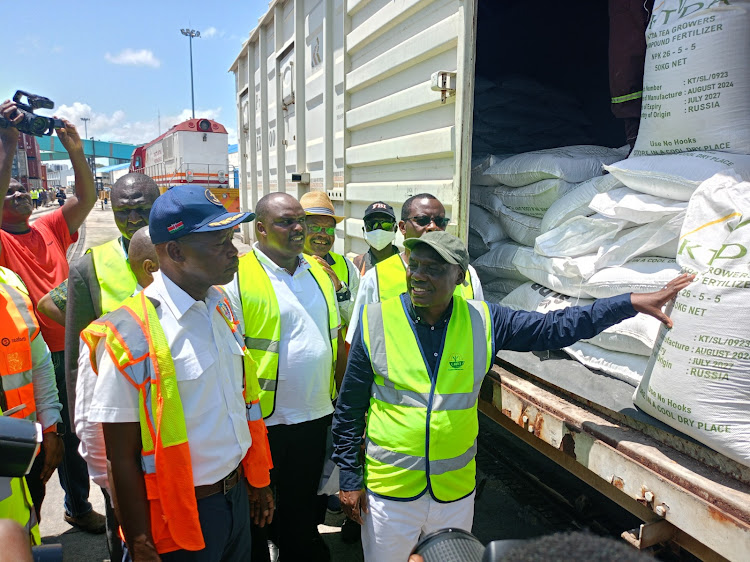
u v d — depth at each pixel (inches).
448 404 62.1
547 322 64.9
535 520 100.3
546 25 171.2
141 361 50.9
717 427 50.3
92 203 116.4
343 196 155.0
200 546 53.2
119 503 51.9
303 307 81.9
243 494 62.2
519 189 110.4
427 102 104.9
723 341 51.2
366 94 136.7
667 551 66.5
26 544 28.4
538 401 72.9
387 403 64.3
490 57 170.2
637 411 62.1
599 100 160.4
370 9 129.7
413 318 64.7
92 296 78.0
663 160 74.0
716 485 49.0
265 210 79.5
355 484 66.8
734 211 56.0
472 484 66.6
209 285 55.9
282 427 80.9
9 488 57.5
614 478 59.3
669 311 58.4
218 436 56.1
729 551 46.3
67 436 98.7
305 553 87.0
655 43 77.3
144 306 53.1
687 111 72.9
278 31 219.3
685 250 59.0
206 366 55.1
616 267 79.2
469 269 87.0
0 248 97.0
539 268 94.4
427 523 64.2
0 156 82.2
